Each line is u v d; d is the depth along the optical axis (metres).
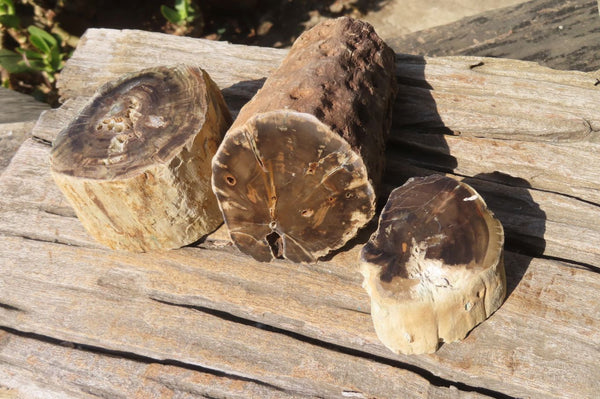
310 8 0.84
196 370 0.32
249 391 0.31
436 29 0.56
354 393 0.30
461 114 0.38
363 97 0.32
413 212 0.31
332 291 0.33
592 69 0.47
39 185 0.39
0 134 0.44
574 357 0.30
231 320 0.33
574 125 0.37
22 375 0.32
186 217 0.33
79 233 0.37
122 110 0.33
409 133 0.38
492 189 0.36
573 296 0.31
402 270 0.29
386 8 0.83
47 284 0.35
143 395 0.31
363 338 0.31
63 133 0.33
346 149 0.29
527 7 0.53
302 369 0.31
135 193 0.31
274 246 0.33
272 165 0.30
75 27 0.77
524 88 0.39
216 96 0.35
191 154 0.32
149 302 0.34
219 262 0.34
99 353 0.33
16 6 0.74
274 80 0.32
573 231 0.33
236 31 0.83
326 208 0.31
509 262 0.33
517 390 0.29
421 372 0.31
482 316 0.30
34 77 0.72
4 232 0.37
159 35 0.46
